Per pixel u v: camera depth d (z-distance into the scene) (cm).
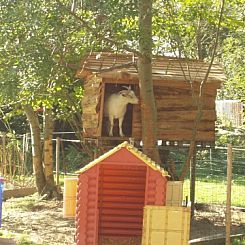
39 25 903
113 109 1091
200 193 1664
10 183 1705
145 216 801
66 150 2336
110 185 1002
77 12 977
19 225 1143
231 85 2047
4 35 940
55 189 1533
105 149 1113
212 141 1154
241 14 1329
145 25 916
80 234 871
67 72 1162
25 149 1852
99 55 1094
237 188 1772
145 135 1057
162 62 1194
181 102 1130
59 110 1594
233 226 1177
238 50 1889
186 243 798
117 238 997
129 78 1077
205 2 1075
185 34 1188
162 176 867
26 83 1005
